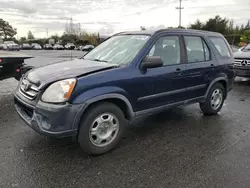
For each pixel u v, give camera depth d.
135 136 3.84
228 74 4.98
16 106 3.54
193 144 3.58
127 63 3.43
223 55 4.91
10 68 6.38
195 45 4.36
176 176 2.75
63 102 2.80
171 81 3.86
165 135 3.90
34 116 2.94
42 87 2.92
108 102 3.21
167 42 3.90
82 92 2.89
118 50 3.88
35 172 2.79
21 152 3.24
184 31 4.21
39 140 3.60
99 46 4.46
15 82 8.17
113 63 3.55
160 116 4.82
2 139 3.62
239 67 8.30
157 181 2.66
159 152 3.32
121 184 2.60
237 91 7.39
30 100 3.04
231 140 3.74
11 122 4.33
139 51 3.54
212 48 4.66
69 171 2.83
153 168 2.92
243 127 4.30
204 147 3.48
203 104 4.77
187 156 3.21
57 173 2.78
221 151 3.37
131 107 3.43
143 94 3.53
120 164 3.00
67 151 3.29
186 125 4.36
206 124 4.43
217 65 4.67
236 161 3.09
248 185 2.59
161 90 3.76
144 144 3.56
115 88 3.15
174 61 3.96
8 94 6.48
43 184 2.58
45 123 2.88
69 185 2.57
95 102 3.07
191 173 2.82
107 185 2.58
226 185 2.59
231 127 4.30
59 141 3.57
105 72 3.14
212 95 4.77
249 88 7.88
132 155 3.22
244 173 2.82
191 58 4.23
